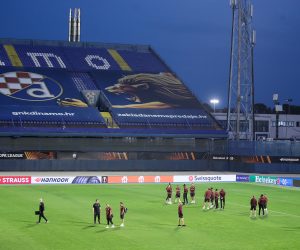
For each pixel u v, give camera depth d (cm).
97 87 12825
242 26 11631
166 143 11350
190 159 11431
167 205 6397
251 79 11688
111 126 11350
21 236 4431
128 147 11125
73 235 4503
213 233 4728
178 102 12750
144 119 11806
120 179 9100
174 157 11356
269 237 4609
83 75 13350
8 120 10806
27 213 5606
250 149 10994
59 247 4044
